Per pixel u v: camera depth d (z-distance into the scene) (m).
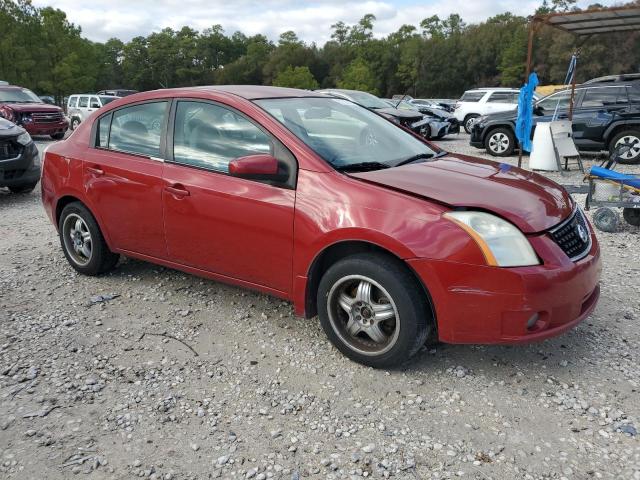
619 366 3.38
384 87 88.38
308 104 4.17
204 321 4.06
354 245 3.35
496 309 2.97
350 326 3.42
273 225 3.53
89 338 3.82
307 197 3.40
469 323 3.03
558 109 12.22
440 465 2.58
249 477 2.51
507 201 3.20
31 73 54.00
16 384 3.26
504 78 70.44
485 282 2.96
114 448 2.71
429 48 80.88
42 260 5.45
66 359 3.54
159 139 4.21
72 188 4.69
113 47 114.00
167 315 4.17
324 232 3.30
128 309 4.28
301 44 97.19
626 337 3.74
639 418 2.89
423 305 3.16
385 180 3.33
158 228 4.18
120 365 3.47
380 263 3.17
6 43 50.12
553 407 3.00
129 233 4.42
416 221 3.08
